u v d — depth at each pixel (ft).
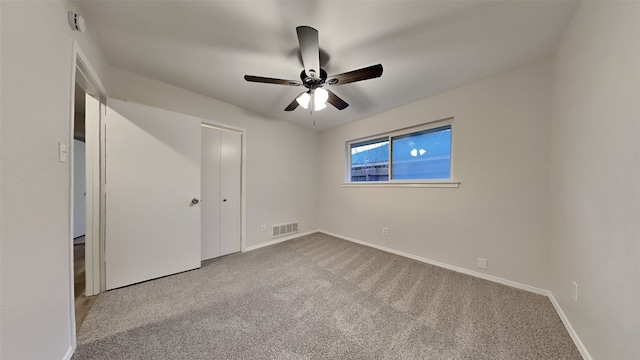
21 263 2.63
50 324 3.22
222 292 6.09
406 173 9.53
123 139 6.35
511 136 6.43
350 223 11.62
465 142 7.38
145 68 6.60
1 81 2.32
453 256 7.68
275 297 5.83
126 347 4.02
